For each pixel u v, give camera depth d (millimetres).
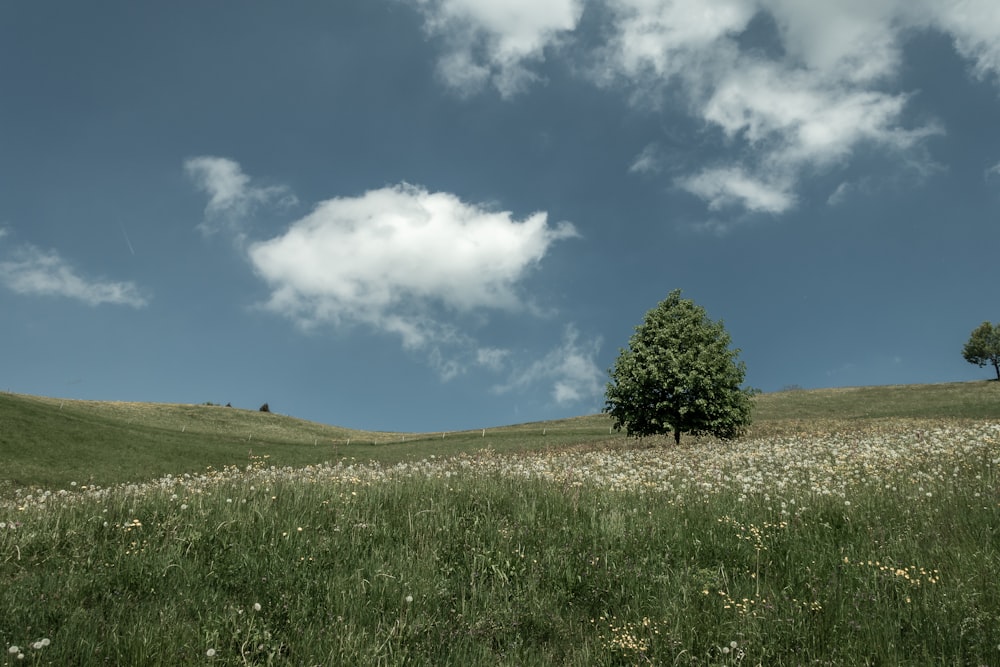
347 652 5453
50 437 43688
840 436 24938
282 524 8555
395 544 8227
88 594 6496
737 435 43000
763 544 8023
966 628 5582
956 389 84500
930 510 8844
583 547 8219
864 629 5750
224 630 5680
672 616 6199
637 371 41281
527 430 75875
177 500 9633
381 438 82375
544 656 5715
